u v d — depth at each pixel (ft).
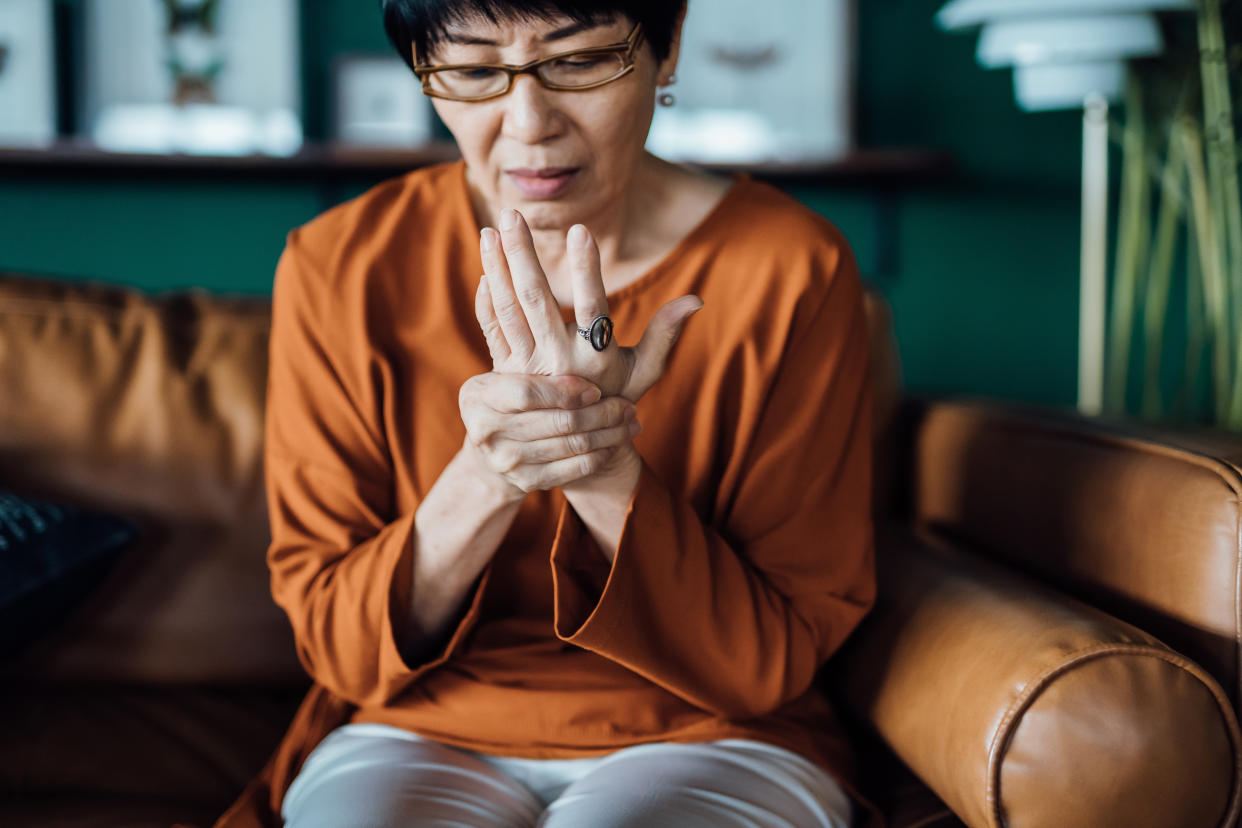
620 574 2.57
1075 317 7.79
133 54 7.11
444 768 2.72
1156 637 2.76
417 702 2.90
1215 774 2.37
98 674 3.68
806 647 2.83
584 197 2.73
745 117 7.36
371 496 2.99
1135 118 6.49
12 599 3.26
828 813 2.75
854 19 7.34
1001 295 7.75
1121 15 5.52
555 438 2.38
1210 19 5.58
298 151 6.84
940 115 7.57
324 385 3.01
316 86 7.29
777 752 2.83
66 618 3.60
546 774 2.83
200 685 3.77
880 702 2.91
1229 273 6.57
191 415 3.86
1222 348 5.91
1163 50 5.63
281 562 2.95
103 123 7.11
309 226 3.22
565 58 2.52
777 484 2.94
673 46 2.89
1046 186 7.65
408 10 2.56
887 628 3.07
